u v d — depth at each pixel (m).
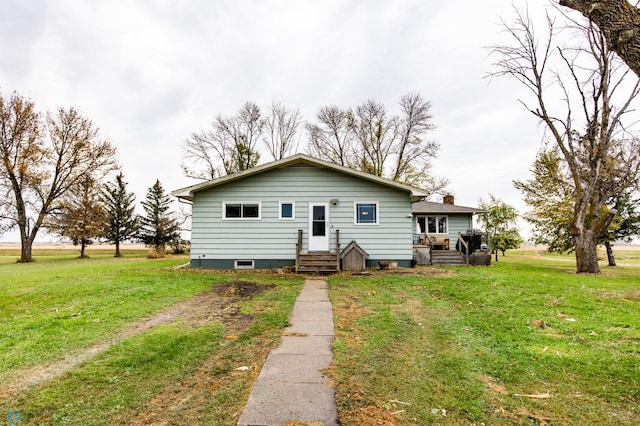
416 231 20.20
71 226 25.89
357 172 12.78
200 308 6.74
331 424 2.81
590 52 13.07
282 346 4.71
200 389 3.52
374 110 31.42
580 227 13.77
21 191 22.62
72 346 4.64
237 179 13.33
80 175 25.14
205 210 13.22
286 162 13.00
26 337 4.98
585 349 4.47
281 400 3.21
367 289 8.63
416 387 3.54
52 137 24.06
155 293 7.79
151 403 3.25
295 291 8.38
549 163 19.47
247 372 3.91
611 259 20.86
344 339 5.01
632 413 3.05
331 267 11.96
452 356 4.35
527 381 3.67
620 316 5.91
